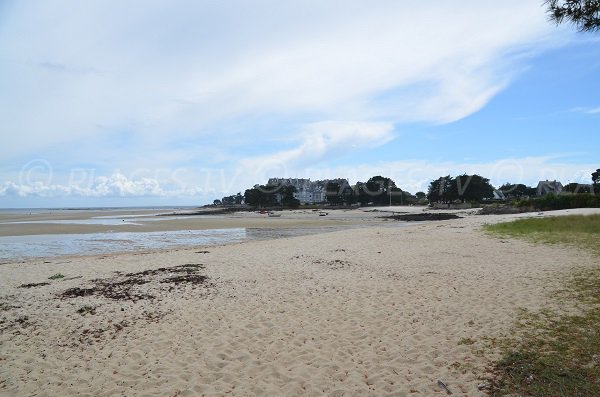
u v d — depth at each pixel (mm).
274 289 10094
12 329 7512
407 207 102625
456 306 8086
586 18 5199
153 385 5281
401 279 10750
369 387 5027
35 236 29031
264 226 40250
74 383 5398
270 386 5148
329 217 61656
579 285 9117
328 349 6266
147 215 75688
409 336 6613
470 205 82625
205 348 6449
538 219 24531
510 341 6133
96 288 10641
